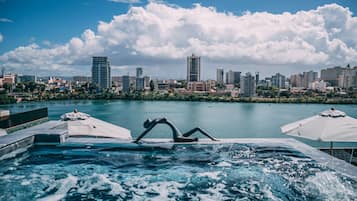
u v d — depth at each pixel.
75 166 4.89
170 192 4.03
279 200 3.68
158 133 17.41
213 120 30.27
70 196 3.87
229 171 4.75
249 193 3.94
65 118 6.52
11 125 9.34
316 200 3.61
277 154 5.36
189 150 5.61
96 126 6.22
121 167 4.90
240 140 6.12
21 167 4.82
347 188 3.76
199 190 4.09
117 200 3.80
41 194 3.89
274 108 50.81
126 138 6.20
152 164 5.04
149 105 58.03
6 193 3.89
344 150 7.15
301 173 4.43
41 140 5.48
